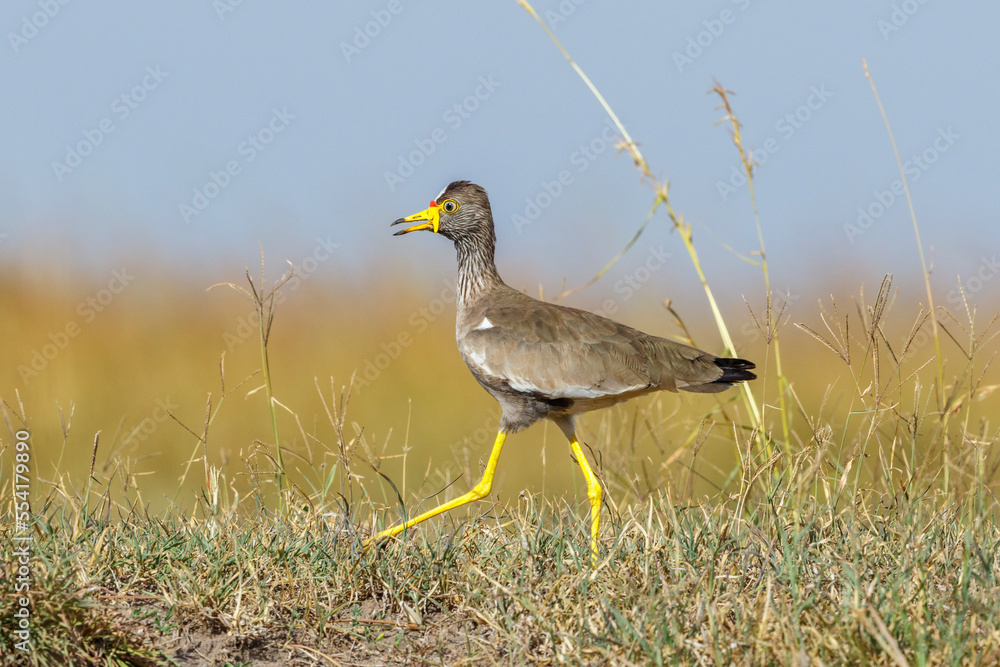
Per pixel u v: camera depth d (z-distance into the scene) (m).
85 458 16.27
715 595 7.99
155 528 9.26
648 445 15.05
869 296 23.86
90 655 7.20
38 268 23.48
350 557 8.87
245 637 7.91
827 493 9.91
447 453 18.16
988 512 9.68
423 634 8.20
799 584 8.12
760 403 18.52
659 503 10.30
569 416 11.66
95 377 20.34
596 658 7.41
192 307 24.22
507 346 11.46
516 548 9.02
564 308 11.87
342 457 9.89
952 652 6.80
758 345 23.67
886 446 12.74
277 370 21.81
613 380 11.14
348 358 22.62
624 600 8.00
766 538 8.51
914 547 8.67
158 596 8.00
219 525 9.27
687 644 7.21
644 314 25.05
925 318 10.38
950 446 10.38
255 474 10.77
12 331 21.75
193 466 16.45
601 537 9.34
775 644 7.07
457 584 8.64
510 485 16.25
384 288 25.53
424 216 12.84
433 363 22.66
